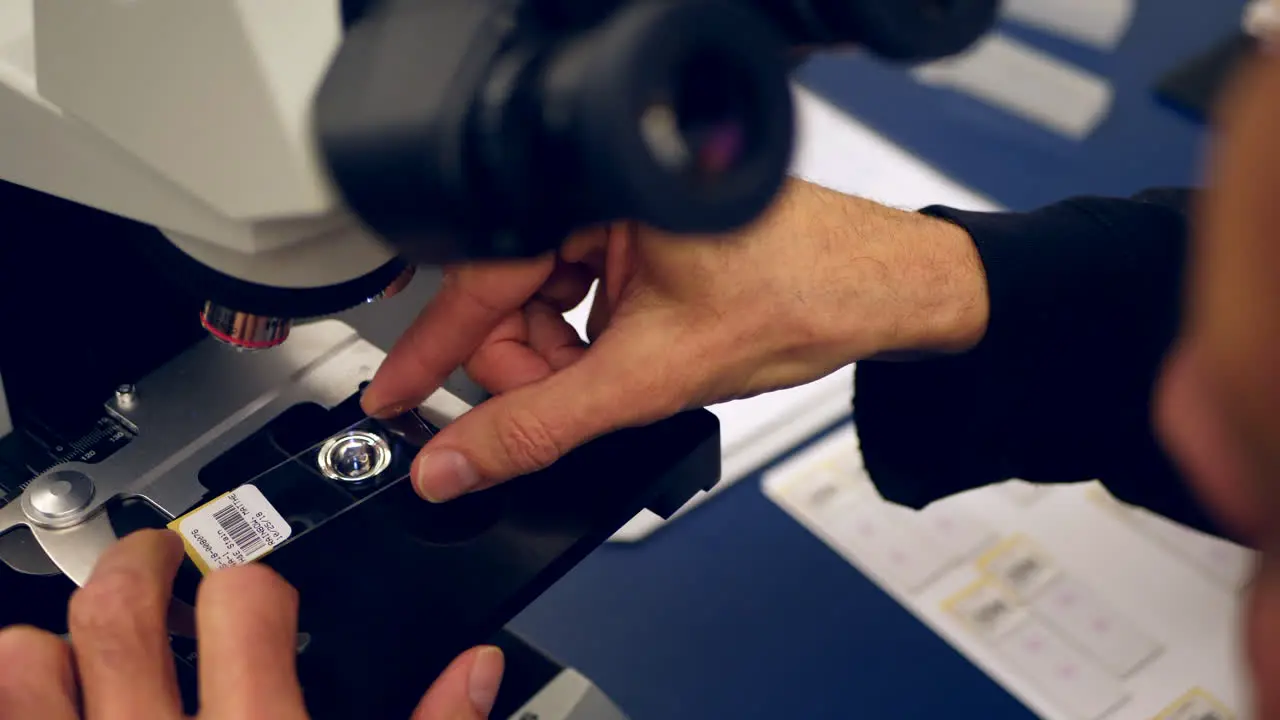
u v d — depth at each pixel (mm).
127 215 490
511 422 551
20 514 578
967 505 744
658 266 551
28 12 503
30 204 560
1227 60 960
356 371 629
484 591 557
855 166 913
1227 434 287
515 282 564
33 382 595
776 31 420
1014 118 957
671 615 712
